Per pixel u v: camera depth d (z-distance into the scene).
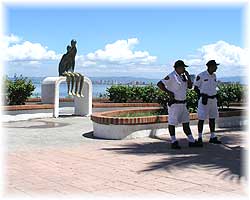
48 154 8.19
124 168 6.87
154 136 10.87
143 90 20.75
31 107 16.11
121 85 21.25
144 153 8.34
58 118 16.69
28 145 9.39
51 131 12.20
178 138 10.61
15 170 6.71
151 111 13.27
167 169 6.77
